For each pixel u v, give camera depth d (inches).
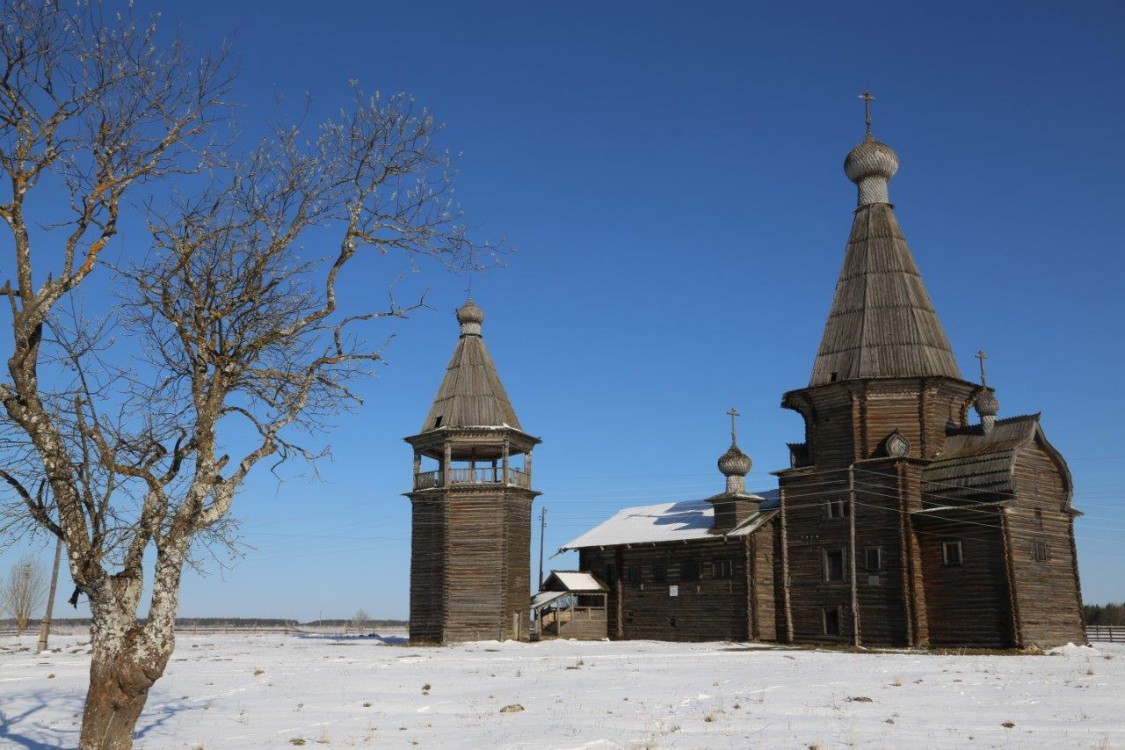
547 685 1291.8
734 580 2454.5
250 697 1188.5
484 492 2397.9
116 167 711.1
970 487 2063.2
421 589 2417.6
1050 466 2133.4
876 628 2122.3
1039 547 2046.0
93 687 667.4
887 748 748.0
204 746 837.8
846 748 756.6
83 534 663.8
